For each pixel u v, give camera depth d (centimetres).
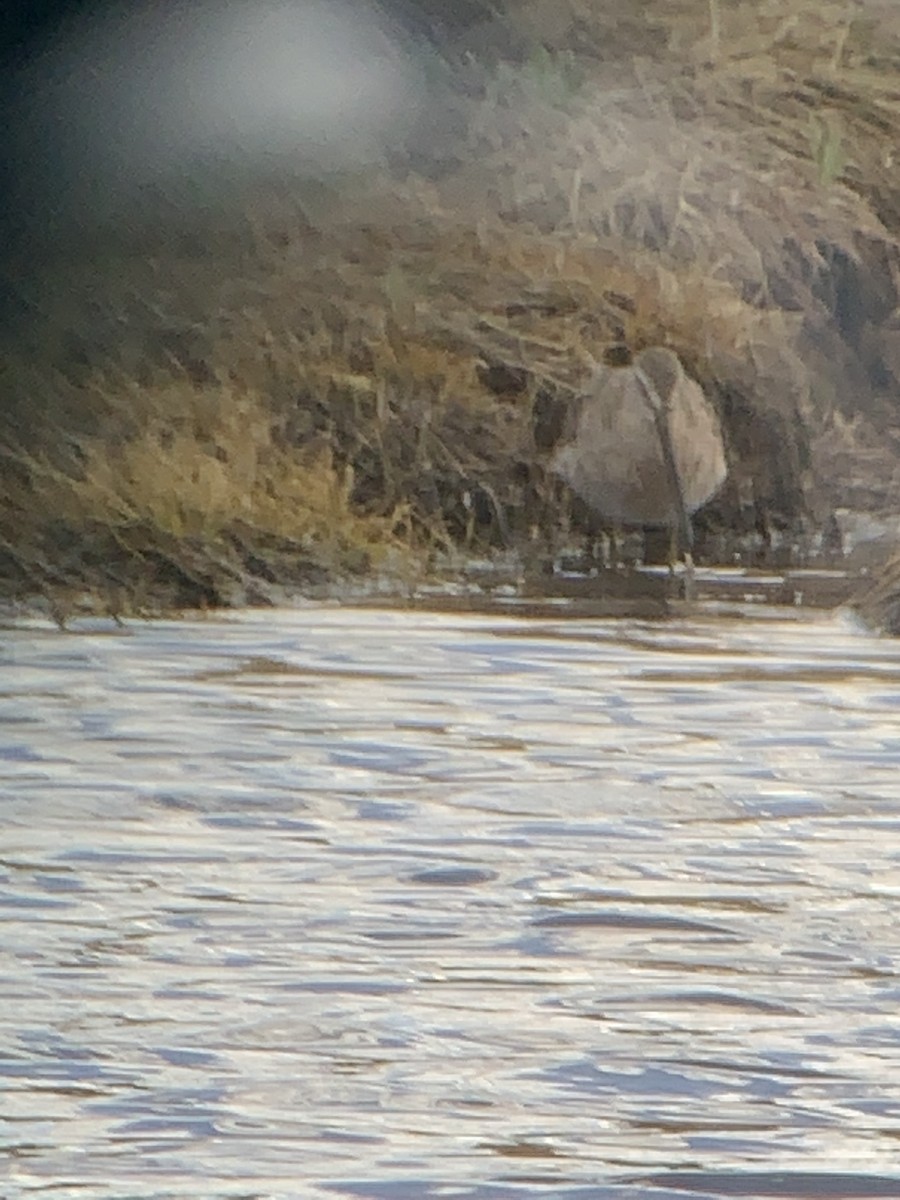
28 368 2328
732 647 1730
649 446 2258
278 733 1443
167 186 2633
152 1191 781
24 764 1365
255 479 2131
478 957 1017
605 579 2069
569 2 2702
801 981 984
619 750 1395
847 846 1188
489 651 1712
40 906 1092
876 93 2609
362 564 2044
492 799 1284
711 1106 853
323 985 981
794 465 2345
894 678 1611
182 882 1130
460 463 2252
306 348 2373
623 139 2594
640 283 2453
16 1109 849
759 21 2664
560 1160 807
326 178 2619
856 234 2520
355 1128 834
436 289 2444
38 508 2025
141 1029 929
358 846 1192
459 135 2642
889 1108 853
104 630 1797
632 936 1045
